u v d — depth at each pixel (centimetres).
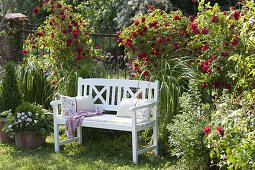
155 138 781
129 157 781
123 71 997
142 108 758
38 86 965
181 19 833
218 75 750
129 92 818
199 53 812
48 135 863
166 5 1391
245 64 588
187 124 693
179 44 815
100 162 762
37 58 985
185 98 711
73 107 817
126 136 862
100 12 1689
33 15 1778
